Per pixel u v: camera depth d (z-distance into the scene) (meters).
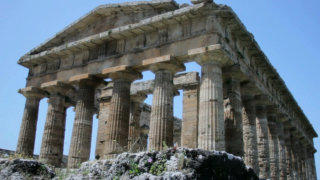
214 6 24.70
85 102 30.17
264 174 30.81
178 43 26.11
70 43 32.09
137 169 14.30
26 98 35.59
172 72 27.02
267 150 31.53
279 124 38.28
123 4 29.97
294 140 45.62
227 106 26.41
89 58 31.30
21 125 34.53
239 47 27.94
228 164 14.83
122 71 28.17
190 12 25.22
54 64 34.31
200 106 23.77
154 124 25.33
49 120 33.03
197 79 34.69
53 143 32.41
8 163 16.19
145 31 28.20
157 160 14.42
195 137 32.84
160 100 25.72
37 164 16.84
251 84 28.81
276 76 33.91
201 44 24.81
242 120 28.55
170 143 25.02
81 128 29.47
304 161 51.78
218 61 24.66
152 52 27.31
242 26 26.41
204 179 13.59
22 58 36.03
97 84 31.27
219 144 22.33
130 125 39.06
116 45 29.83
